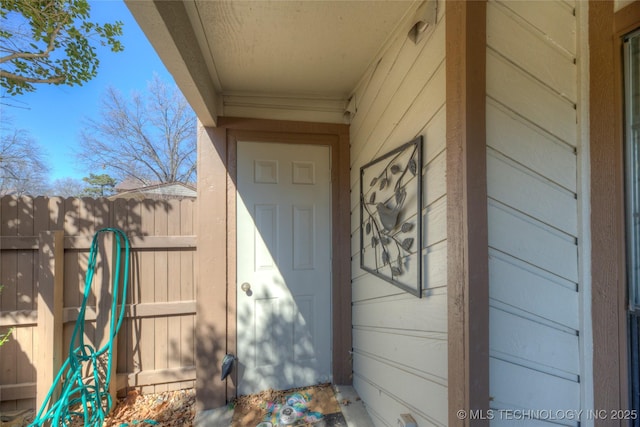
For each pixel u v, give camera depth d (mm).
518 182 1021
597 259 1027
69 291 2180
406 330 1402
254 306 2201
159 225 2355
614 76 1018
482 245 958
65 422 1868
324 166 2350
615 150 1015
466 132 959
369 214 1877
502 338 994
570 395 1035
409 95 1386
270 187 2268
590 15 1054
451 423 1010
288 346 2240
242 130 2234
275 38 1593
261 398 2107
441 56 1131
